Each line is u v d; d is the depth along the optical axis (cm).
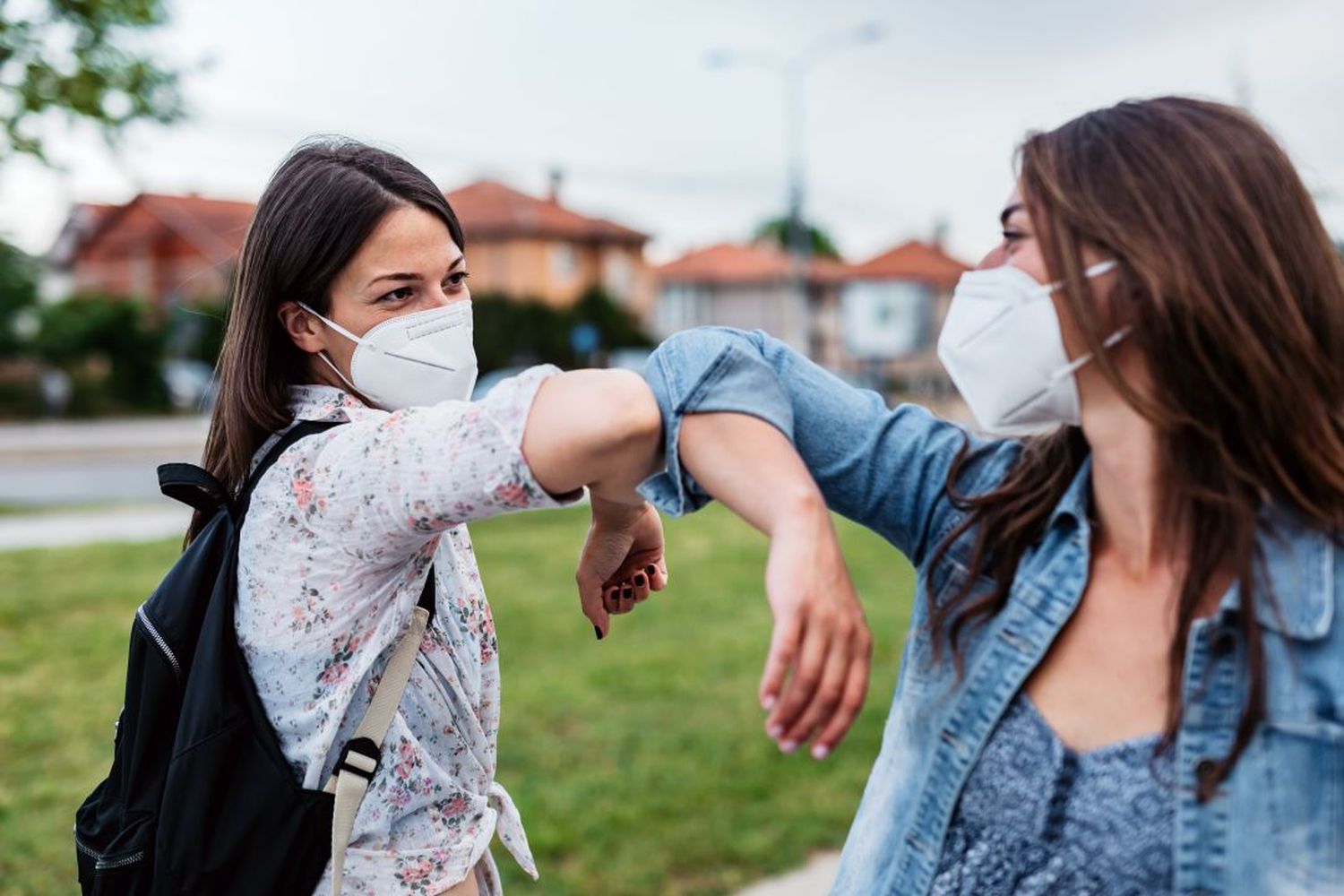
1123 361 108
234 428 154
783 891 330
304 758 140
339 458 134
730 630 629
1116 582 112
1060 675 111
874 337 4400
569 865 340
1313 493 104
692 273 5269
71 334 3344
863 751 437
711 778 405
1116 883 104
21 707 484
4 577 762
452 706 152
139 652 142
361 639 142
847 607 104
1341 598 101
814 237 7319
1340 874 98
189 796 136
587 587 159
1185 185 104
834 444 128
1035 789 109
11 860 339
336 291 154
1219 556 106
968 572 119
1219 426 105
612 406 114
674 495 118
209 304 3347
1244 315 102
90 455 2247
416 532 130
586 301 3884
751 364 115
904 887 116
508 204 4503
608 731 455
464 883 150
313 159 156
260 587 141
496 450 119
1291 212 105
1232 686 103
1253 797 101
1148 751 105
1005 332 112
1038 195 109
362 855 141
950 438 127
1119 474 111
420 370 154
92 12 536
